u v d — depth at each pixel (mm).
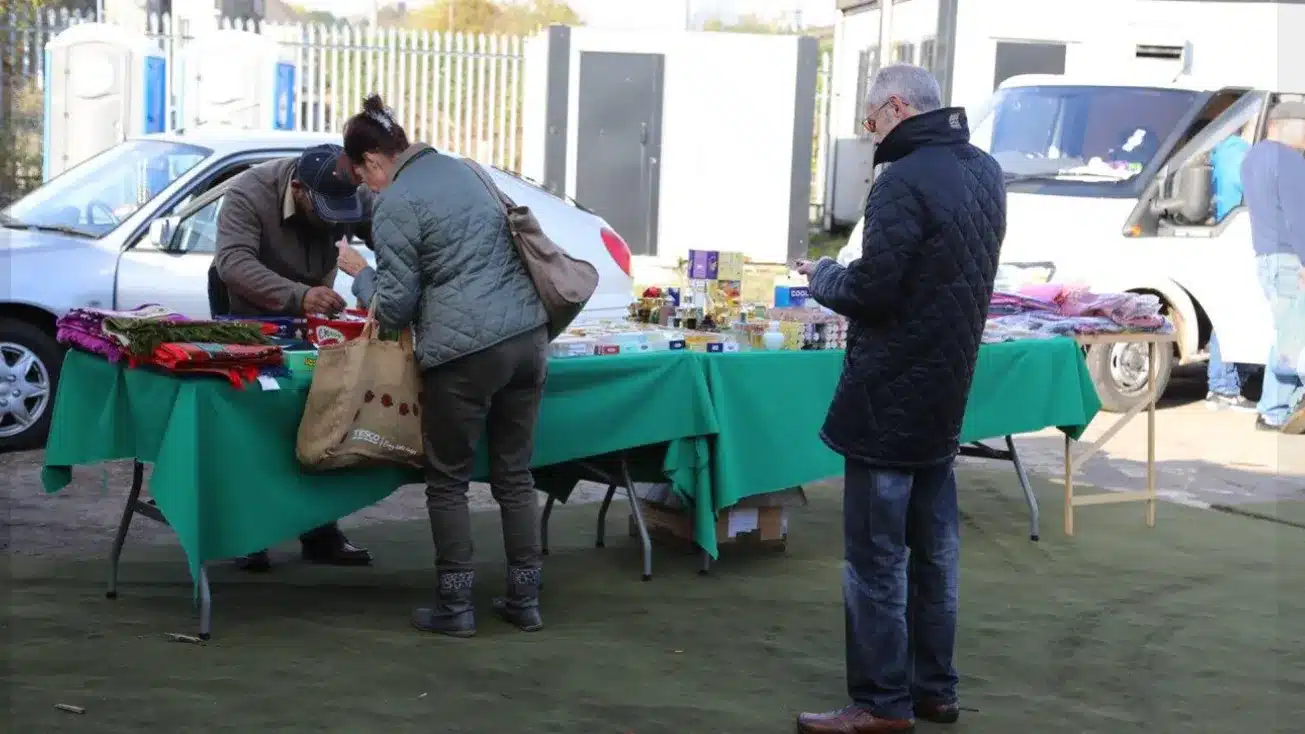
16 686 4188
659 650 4812
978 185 3971
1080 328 6652
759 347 5781
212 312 5586
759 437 5676
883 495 4035
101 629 4758
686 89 17609
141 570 5574
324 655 4594
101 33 14445
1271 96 10719
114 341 4695
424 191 4535
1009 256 10711
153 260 7859
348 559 5812
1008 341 6348
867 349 4004
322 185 5113
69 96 14484
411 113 19594
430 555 6016
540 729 4066
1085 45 15141
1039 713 4367
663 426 5430
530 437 4910
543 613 5199
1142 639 5133
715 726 4148
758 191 17922
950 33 15781
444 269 4559
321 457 4594
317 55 19328
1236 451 9219
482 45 19609
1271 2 11391
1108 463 8766
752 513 6172
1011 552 6379
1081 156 11180
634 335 5461
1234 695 4574
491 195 4691
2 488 7047
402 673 4461
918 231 3881
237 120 15188
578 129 17516
